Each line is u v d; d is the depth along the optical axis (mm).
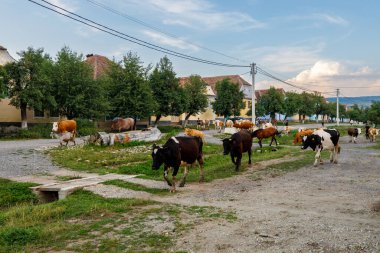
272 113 78625
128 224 9195
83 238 8273
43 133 36594
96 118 43000
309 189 13305
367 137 44125
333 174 16641
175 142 13672
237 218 9492
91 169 18109
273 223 8969
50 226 9188
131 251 7371
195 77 62156
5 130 36250
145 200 11711
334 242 7523
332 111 113625
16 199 12953
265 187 13875
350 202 11141
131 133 28828
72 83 40281
